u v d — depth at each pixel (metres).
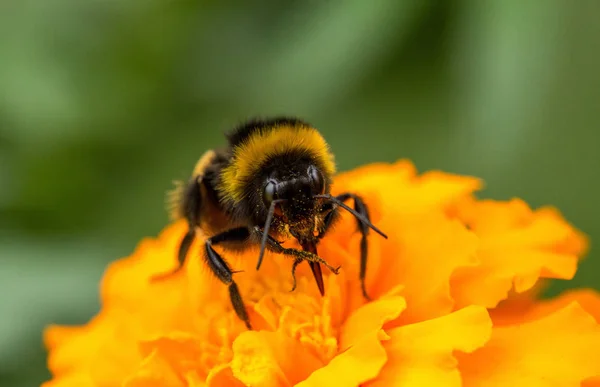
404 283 0.10
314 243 0.10
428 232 0.10
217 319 0.11
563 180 0.12
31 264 0.14
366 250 0.10
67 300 0.13
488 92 0.12
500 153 0.12
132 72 0.14
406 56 0.13
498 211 0.11
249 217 0.10
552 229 0.11
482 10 0.12
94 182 0.14
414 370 0.10
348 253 0.11
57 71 0.14
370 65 0.13
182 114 0.15
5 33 0.14
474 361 0.10
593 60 0.12
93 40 0.14
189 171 0.14
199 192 0.11
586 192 0.12
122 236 0.14
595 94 0.12
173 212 0.12
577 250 0.11
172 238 0.12
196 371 0.10
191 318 0.11
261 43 0.14
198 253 0.11
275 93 0.13
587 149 0.12
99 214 0.14
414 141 0.13
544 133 0.12
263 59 0.14
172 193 0.12
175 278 0.11
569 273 0.10
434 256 0.10
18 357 0.13
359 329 0.10
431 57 0.13
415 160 0.13
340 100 0.13
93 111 0.14
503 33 0.12
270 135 0.11
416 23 0.13
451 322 0.10
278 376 0.10
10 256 0.14
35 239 0.14
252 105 0.14
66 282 0.14
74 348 0.11
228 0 0.14
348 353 0.10
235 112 0.14
